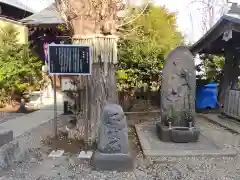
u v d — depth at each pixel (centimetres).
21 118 950
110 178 463
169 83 686
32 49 1598
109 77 643
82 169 501
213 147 618
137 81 1120
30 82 1320
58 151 582
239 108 861
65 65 570
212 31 923
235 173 486
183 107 682
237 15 811
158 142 657
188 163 532
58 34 1586
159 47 1146
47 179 460
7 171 492
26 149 585
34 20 1516
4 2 1703
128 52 1107
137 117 975
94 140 613
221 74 1201
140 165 522
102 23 624
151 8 1275
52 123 858
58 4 671
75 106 742
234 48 998
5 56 1225
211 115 997
